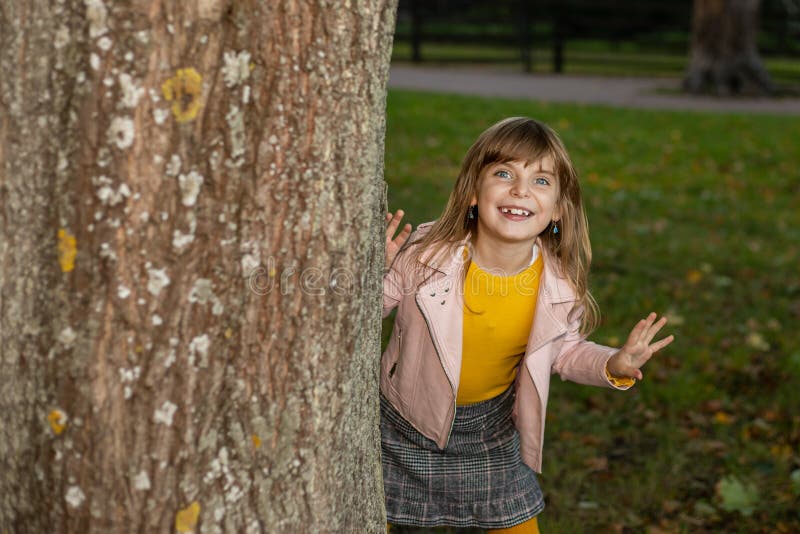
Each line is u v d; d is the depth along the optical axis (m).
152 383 1.48
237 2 1.40
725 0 17.45
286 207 1.52
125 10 1.35
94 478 1.50
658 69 22.88
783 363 4.90
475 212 2.53
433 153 10.51
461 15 25.39
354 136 1.58
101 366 1.46
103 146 1.39
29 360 1.48
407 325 2.53
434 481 2.60
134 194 1.41
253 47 1.43
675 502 3.47
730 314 5.75
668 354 4.97
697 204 9.02
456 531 3.26
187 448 1.53
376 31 1.57
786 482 3.65
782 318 5.72
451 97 14.82
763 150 11.56
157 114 1.40
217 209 1.46
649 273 6.46
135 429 1.49
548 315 2.49
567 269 2.53
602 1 22.73
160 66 1.38
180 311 1.47
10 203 1.45
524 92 16.75
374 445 1.96
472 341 2.52
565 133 12.31
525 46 21.58
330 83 1.51
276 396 1.59
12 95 1.42
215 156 1.44
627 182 9.89
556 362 2.61
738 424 4.21
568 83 18.86
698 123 13.33
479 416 2.61
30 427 1.51
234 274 1.50
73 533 1.53
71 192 1.41
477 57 23.41
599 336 5.12
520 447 2.67
